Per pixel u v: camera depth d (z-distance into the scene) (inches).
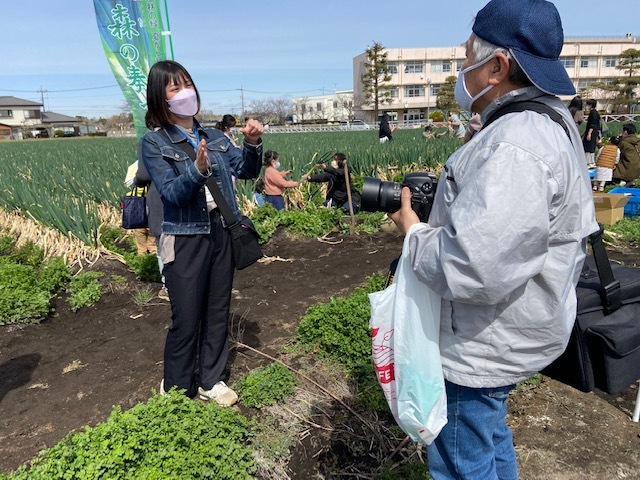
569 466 107.7
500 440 79.8
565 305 64.2
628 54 2271.2
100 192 322.7
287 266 249.0
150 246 247.3
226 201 123.9
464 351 65.3
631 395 132.8
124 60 222.8
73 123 3831.2
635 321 80.9
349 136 948.6
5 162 585.9
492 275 55.1
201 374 133.0
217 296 128.6
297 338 162.1
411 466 107.3
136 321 190.7
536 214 54.6
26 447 119.3
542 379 140.1
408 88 3129.9
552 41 61.9
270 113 3932.1
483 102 68.6
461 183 61.0
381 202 74.3
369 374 137.1
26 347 173.0
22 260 248.4
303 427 121.3
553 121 61.2
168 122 115.0
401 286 69.4
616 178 443.2
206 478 98.7
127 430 100.4
